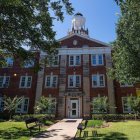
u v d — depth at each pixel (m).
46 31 16.38
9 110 29.08
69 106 31.20
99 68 32.88
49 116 28.05
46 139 13.37
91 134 15.36
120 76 19.88
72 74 33.03
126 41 16.98
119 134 14.90
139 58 16.47
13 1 12.00
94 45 34.38
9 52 17.11
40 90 32.59
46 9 15.88
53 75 33.31
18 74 34.34
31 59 17.70
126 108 30.84
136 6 15.73
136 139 12.98
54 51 18.14
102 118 27.14
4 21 13.80
